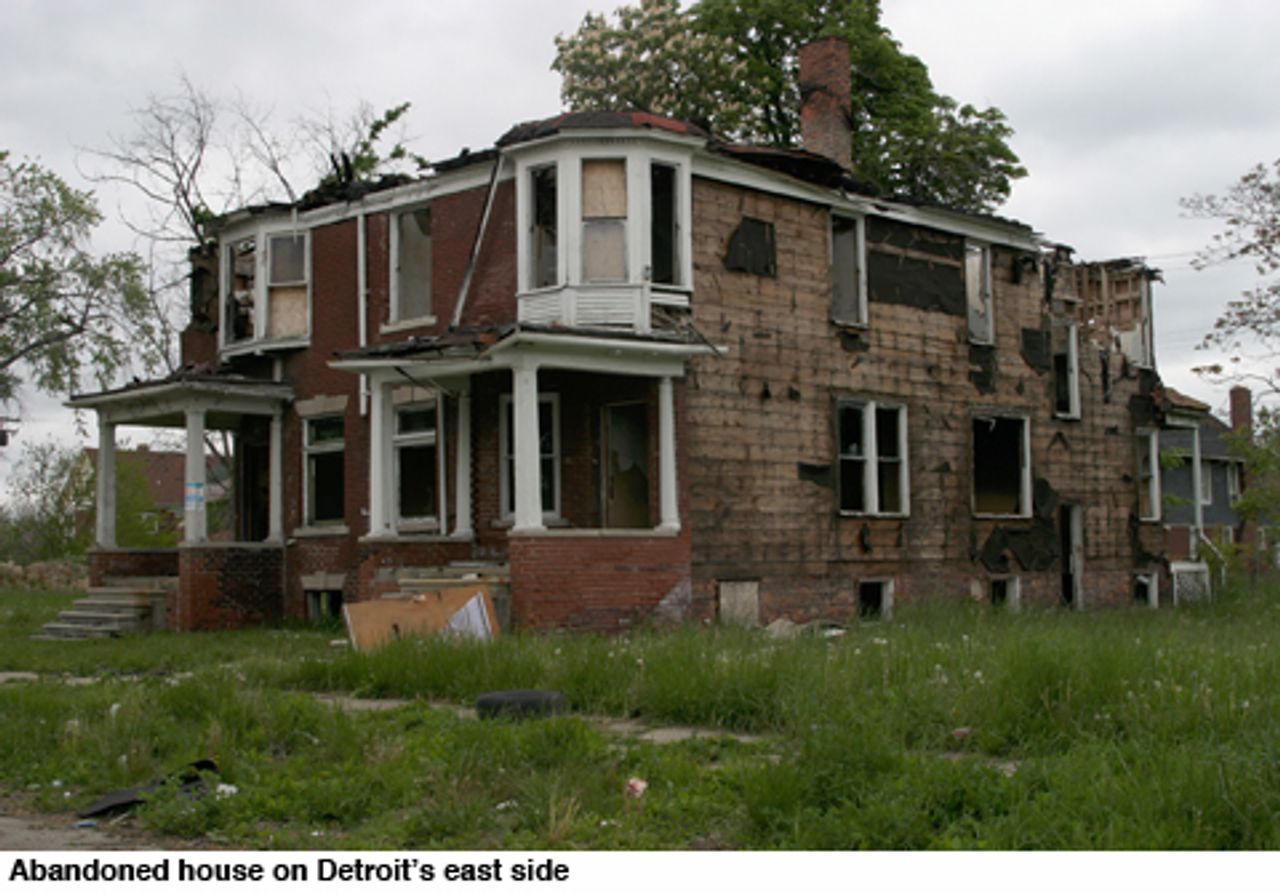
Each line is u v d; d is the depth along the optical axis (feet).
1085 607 87.04
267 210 78.95
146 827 25.31
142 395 75.87
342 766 28.48
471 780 26.43
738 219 70.28
